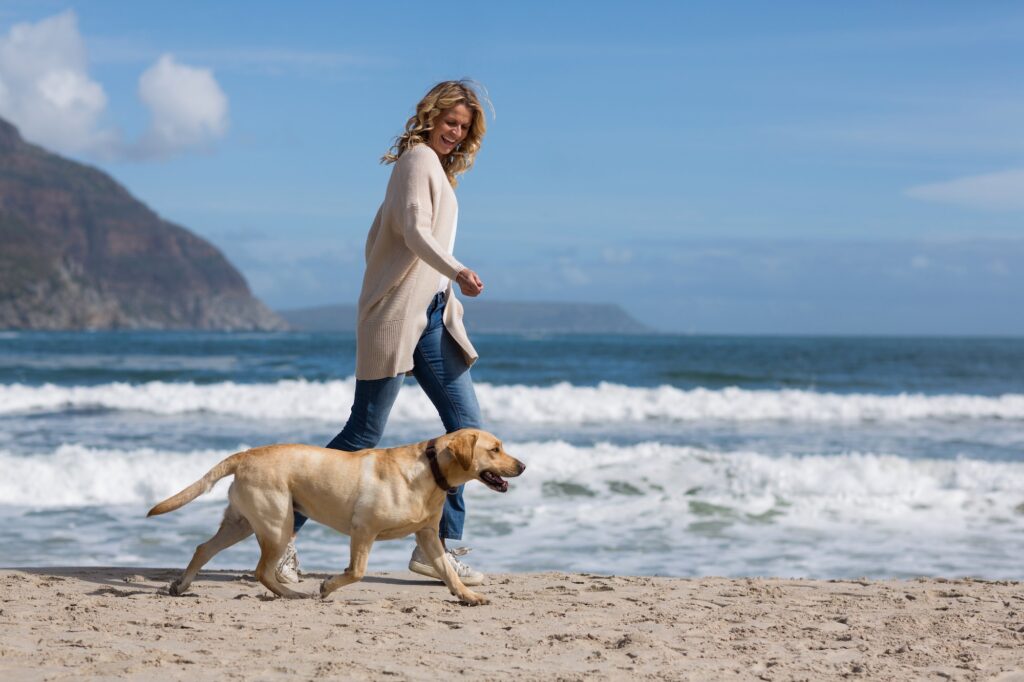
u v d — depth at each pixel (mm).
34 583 4852
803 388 23469
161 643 3701
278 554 4449
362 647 3725
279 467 4406
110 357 35500
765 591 5113
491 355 40000
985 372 29859
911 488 9188
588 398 16484
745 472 9508
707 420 15773
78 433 12945
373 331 4688
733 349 50062
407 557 6707
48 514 7980
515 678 3365
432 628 4105
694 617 4461
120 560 6480
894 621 4402
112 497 8664
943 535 7562
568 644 3895
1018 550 7086
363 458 4441
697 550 7020
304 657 3539
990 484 9336
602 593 5000
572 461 10391
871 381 25609
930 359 38906
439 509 4551
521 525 7750
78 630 3883
